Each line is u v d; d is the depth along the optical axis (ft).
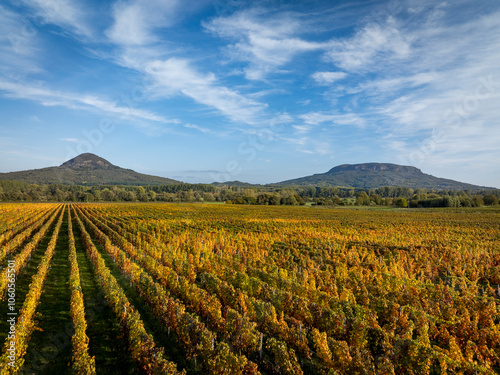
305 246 111.96
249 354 37.29
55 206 333.21
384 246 116.26
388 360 30.73
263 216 251.60
